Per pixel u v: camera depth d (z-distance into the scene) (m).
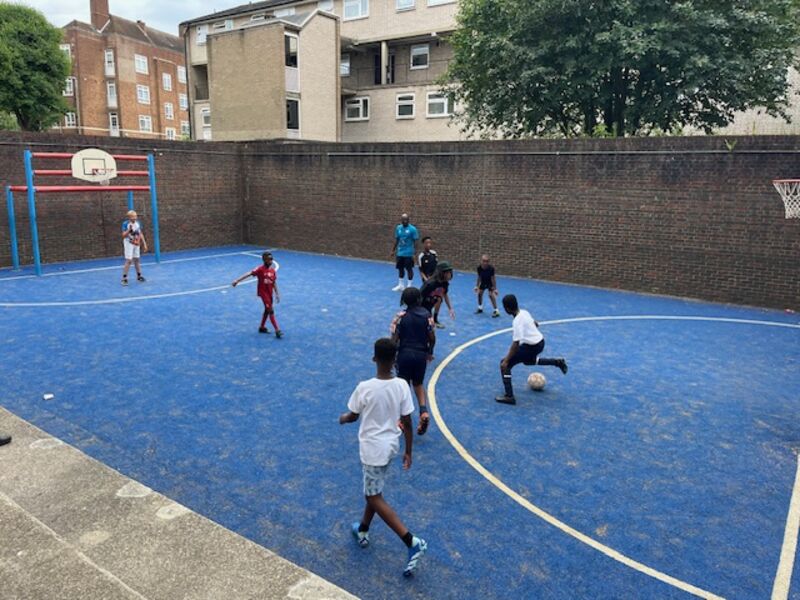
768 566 4.54
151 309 12.99
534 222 17.69
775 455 6.48
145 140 21.08
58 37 40.31
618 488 5.70
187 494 5.45
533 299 14.95
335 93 34.22
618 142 15.97
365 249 21.52
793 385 8.77
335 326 11.77
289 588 3.90
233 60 32.62
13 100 38.03
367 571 4.41
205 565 4.16
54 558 4.02
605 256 16.61
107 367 9.05
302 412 7.41
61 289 15.04
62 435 6.65
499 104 22.91
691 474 6.02
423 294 11.15
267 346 10.30
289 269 18.95
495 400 7.98
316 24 32.56
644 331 11.90
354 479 5.76
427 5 33.50
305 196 22.75
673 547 4.77
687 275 15.45
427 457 6.27
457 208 19.11
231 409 7.47
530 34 20.66
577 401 8.02
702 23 18.17
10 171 17.69
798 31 19.91
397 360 6.69
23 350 9.83
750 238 14.51
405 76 35.94
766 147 14.05
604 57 19.48
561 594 4.18
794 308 14.15
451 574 4.39
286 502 5.33
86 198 19.67
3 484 5.36
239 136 33.19
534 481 5.80
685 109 21.55
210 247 23.77
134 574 4.04
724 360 9.98
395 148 20.09
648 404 7.93
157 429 6.85
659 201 15.59
